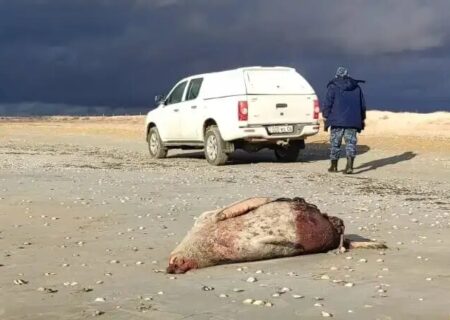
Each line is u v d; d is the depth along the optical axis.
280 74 14.27
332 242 5.25
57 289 4.23
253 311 3.66
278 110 13.98
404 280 4.34
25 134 30.47
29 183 10.36
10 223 6.79
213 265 4.93
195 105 15.02
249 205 5.18
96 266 4.94
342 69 12.44
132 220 6.98
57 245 5.72
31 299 3.98
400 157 15.19
